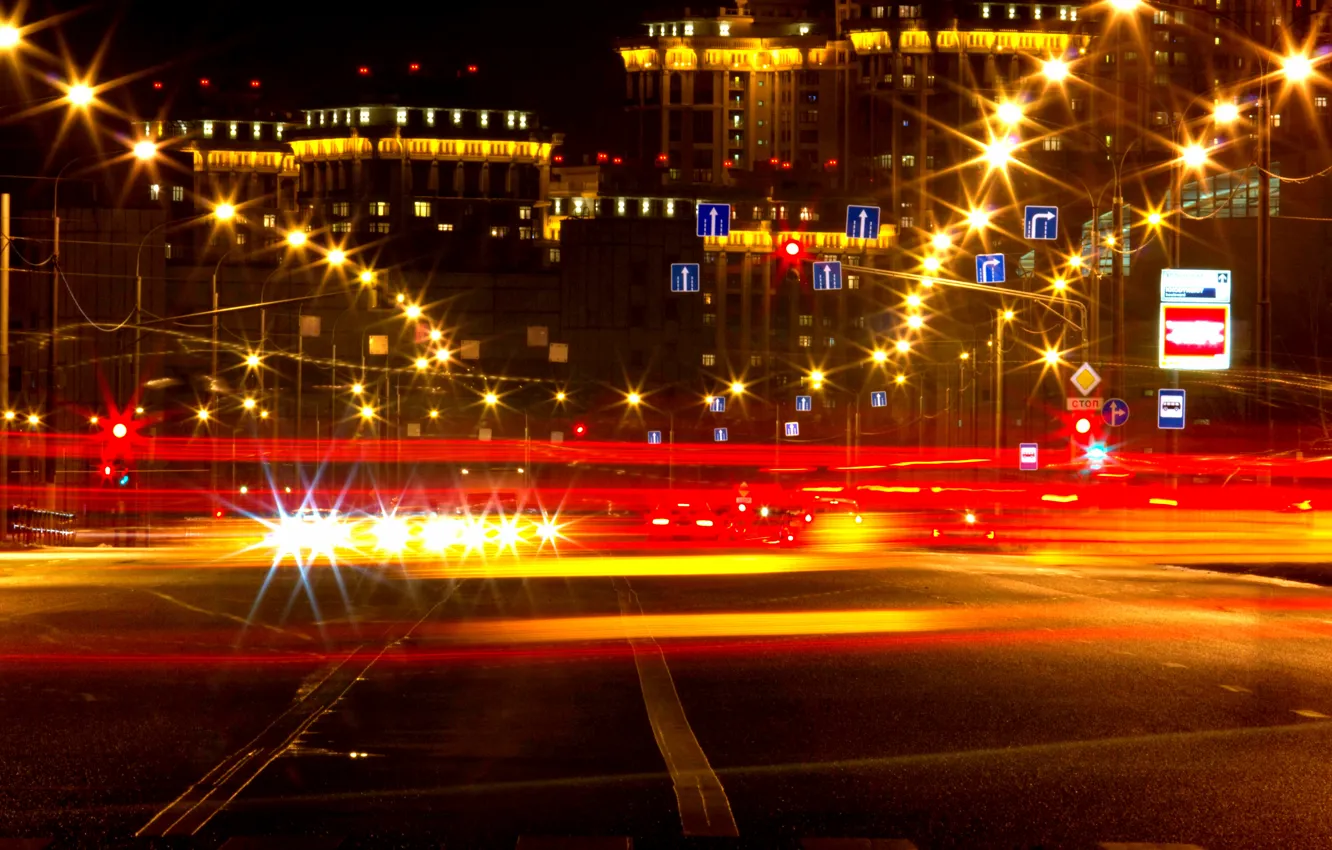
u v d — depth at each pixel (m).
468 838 9.01
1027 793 10.26
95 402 84.38
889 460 145.12
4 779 10.66
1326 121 144.88
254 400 113.31
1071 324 47.50
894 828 9.25
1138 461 80.56
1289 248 99.38
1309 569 30.84
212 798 10.09
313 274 157.50
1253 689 15.10
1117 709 13.84
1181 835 9.05
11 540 48.97
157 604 24.55
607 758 11.52
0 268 45.59
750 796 10.18
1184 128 46.62
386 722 13.11
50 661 17.12
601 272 161.75
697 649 18.59
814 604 25.23
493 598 26.39
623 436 159.00
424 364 107.88
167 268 153.25
